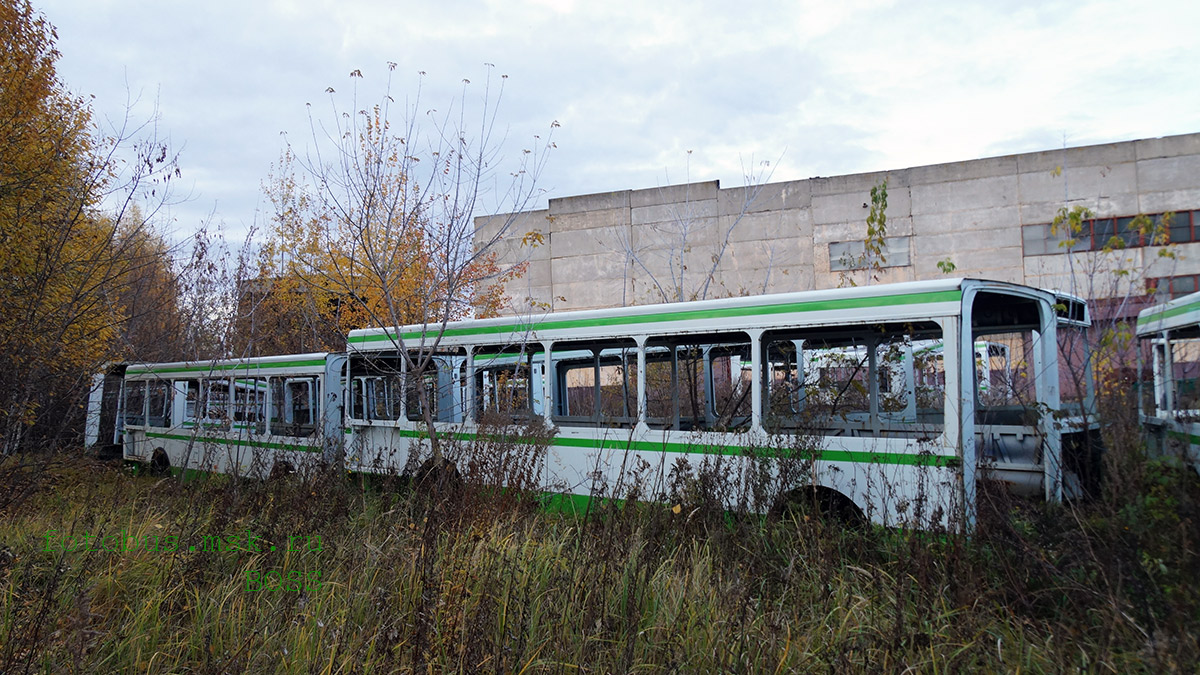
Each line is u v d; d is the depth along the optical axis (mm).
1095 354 6828
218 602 5090
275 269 15617
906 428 7918
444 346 10102
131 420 15078
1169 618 4094
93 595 5113
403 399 10422
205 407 12008
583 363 10492
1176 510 4516
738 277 25547
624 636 4555
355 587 5250
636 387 9109
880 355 8203
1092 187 23031
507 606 4738
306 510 6527
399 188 10406
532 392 10430
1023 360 7695
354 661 4297
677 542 6098
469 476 7055
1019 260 23625
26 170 9461
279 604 5043
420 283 11664
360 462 9430
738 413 8742
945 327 6562
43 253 9195
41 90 9844
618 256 26656
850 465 6930
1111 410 5688
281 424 11992
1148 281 7488
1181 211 22219
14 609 4578
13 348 8359
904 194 24766
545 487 7812
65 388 9312
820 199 25203
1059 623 4516
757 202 25531
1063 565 5012
